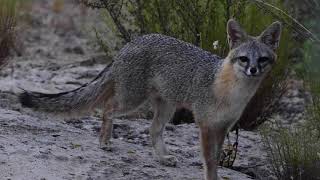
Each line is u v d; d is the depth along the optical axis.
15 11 16.17
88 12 21.53
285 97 16.42
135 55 11.09
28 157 10.21
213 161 10.35
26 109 13.21
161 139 11.28
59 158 10.38
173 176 10.42
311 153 10.80
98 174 10.03
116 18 13.84
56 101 11.49
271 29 10.30
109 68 11.38
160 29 13.76
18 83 15.40
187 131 13.05
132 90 11.14
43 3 26.48
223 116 10.28
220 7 13.51
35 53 19.42
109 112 11.30
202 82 10.41
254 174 11.38
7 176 9.50
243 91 10.10
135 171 10.38
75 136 11.77
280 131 11.58
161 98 11.30
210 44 13.30
